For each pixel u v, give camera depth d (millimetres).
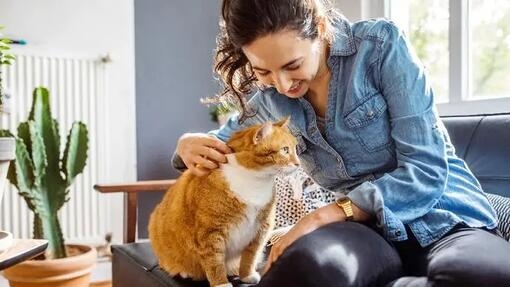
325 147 1016
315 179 1111
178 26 2738
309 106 1021
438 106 1911
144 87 2643
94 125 2439
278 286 670
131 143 2580
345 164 1015
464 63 1862
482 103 1729
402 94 889
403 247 875
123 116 2555
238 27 843
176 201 1021
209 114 2832
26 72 2250
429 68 2066
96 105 2445
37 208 1897
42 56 2291
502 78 1754
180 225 988
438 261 670
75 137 1996
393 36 928
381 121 941
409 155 870
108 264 2473
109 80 2510
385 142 947
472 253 676
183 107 2760
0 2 2266
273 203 998
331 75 969
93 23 2471
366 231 782
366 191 833
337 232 748
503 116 1405
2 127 2180
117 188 1592
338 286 650
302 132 1037
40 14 2346
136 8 2609
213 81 2834
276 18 807
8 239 735
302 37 839
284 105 1054
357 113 943
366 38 945
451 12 1886
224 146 980
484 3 1812
